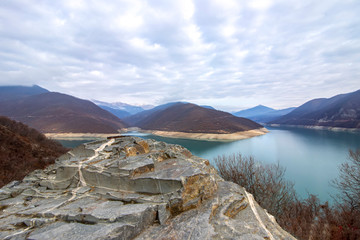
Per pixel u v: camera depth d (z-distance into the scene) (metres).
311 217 18.47
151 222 6.87
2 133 60.03
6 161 46.44
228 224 6.61
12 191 10.07
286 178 42.44
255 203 9.38
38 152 62.31
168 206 7.29
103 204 7.70
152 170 9.43
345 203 21.52
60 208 7.61
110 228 5.95
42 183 10.62
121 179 8.78
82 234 5.79
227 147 90.25
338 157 61.19
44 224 6.64
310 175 44.25
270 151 75.88
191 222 6.62
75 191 9.17
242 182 20.47
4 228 6.59
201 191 8.23
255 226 6.86
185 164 9.84
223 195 8.77
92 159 11.07
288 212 19.03
